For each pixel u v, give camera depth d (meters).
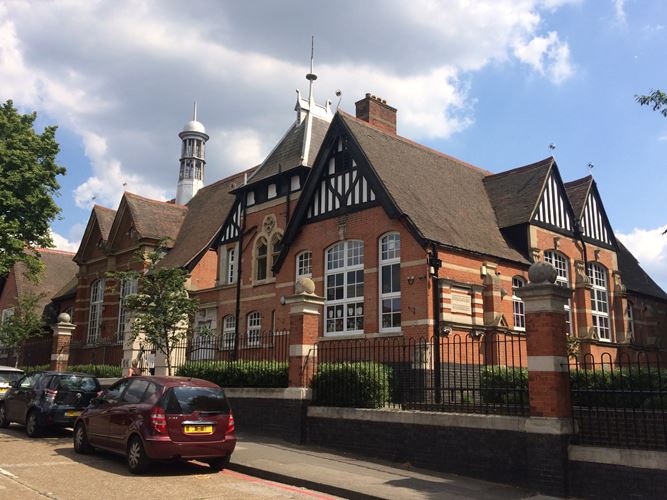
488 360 17.34
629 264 27.36
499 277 18.31
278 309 20.78
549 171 21.70
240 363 15.33
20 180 22.83
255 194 24.62
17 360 33.16
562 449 8.59
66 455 11.22
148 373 22.64
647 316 25.77
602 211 23.97
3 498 7.59
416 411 10.94
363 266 18.34
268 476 9.96
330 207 19.77
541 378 8.98
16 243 22.41
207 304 25.47
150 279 16.30
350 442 11.86
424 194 19.23
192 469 10.34
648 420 8.68
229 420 10.30
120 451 10.12
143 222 30.31
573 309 21.27
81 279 33.50
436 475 9.93
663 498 7.67
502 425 9.49
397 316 17.16
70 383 14.12
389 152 20.23
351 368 12.48
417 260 16.75
